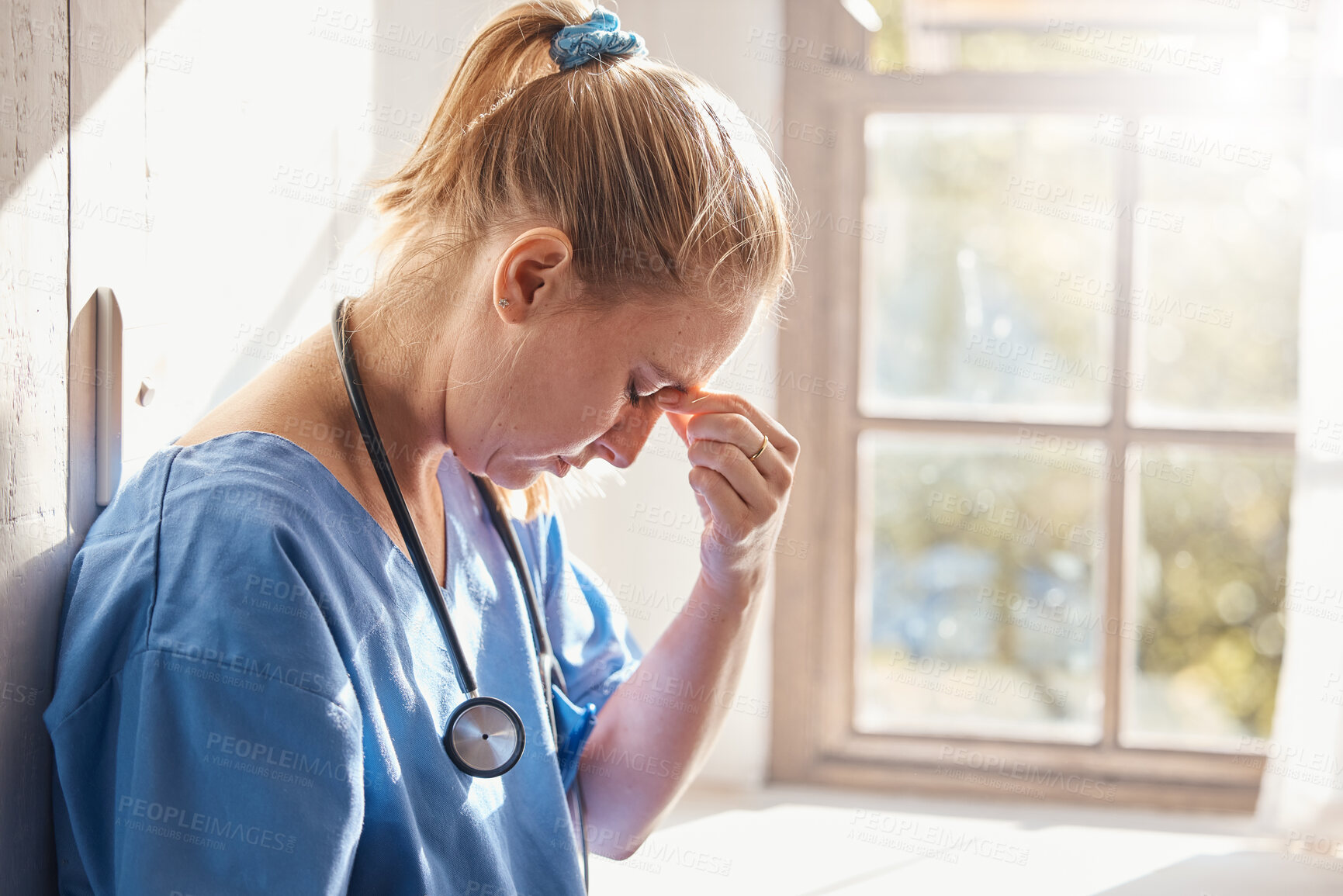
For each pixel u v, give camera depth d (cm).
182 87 81
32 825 65
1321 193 162
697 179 68
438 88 142
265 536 61
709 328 70
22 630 63
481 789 72
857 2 181
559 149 68
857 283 186
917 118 183
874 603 194
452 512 81
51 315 65
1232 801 185
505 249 69
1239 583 184
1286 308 178
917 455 190
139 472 69
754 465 86
